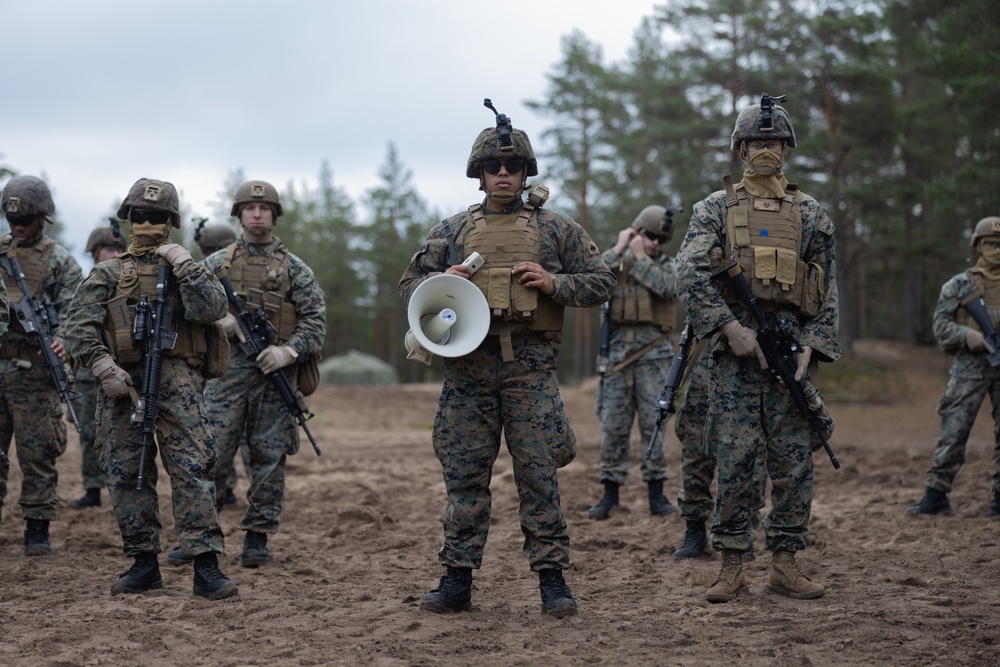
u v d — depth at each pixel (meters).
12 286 6.58
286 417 6.49
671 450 13.20
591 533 7.51
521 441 4.81
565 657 4.12
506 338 4.76
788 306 5.11
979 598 5.13
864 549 6.60
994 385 7.79
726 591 5.14
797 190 5.24
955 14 24.09
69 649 4.24
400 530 7.88
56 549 6.79
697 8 36.44
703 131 37.56
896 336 58.56
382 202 66.31
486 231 4.87
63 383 6.49
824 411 5.05
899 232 45.16
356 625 4.67
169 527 7.61
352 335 72.94
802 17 35.62
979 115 24.14
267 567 6.25
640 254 8.27
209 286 5.21
